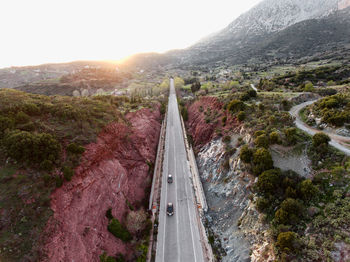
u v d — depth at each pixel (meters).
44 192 18.19
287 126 29.78
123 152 32.47
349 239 15.14
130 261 21.58
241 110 39.25
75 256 17.02
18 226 15.71
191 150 45.19
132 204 28.88
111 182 25.73
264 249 18.81
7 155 19.66
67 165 21.22
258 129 31.11
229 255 21.78
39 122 24.38
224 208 27.38
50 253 15.47
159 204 30.25
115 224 22.72
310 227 17.59
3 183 17.70
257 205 21.95
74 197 20.06
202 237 24.72
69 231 17.72
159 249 23.42
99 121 31.16
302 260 15.98
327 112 29.44
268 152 25.28
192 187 33.84
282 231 18.42
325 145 23.11
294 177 22.14
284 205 19.55
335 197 18.59
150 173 36.34
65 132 25.09
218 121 44.94
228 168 31.59
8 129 21.52
